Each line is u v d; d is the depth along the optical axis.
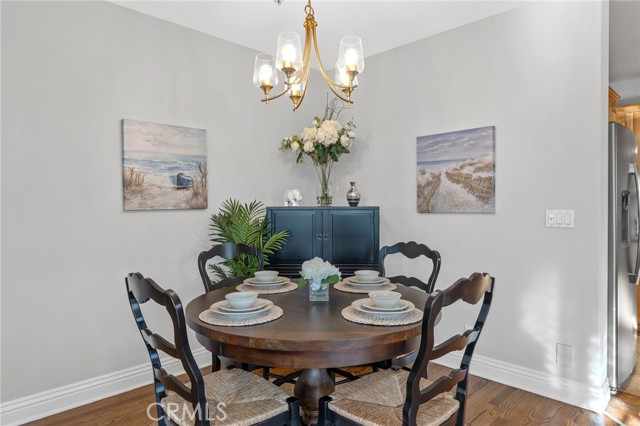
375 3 2.76
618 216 2.66
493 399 2.62
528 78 2.78
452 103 3.17
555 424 2.32
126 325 2.81
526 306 2.80
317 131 3.39
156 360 1.69
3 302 2.32
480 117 3.02
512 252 2.87
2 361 2.32
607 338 2.66
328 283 1.96
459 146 3.12
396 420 1.50
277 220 3.39
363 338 1.45
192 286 3.16
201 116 3.23
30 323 2.42
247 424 1.52
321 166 3.62
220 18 2.99
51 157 2.49
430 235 3.33
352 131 3.66
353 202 3.52
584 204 2.55
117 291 2.77
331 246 3.38
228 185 3.42
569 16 2.61
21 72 2.38
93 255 2.66
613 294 2.64
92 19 2.66
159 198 2.96
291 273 3.36
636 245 2.88
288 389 2.49
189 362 1.37
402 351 1.60
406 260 3.48
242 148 3.52
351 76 1.97
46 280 2.47
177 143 3.06
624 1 2.76
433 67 3.29
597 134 2.50
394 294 1.80
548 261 2.70
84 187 2.62
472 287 1.47
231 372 1.91
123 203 2.79
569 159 2.61
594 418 2.39
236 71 3.46
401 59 3.50
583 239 2.56
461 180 3.12
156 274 2.96
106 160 2.71
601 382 2.50
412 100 3.43
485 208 2.99
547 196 2.71
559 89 2.65
